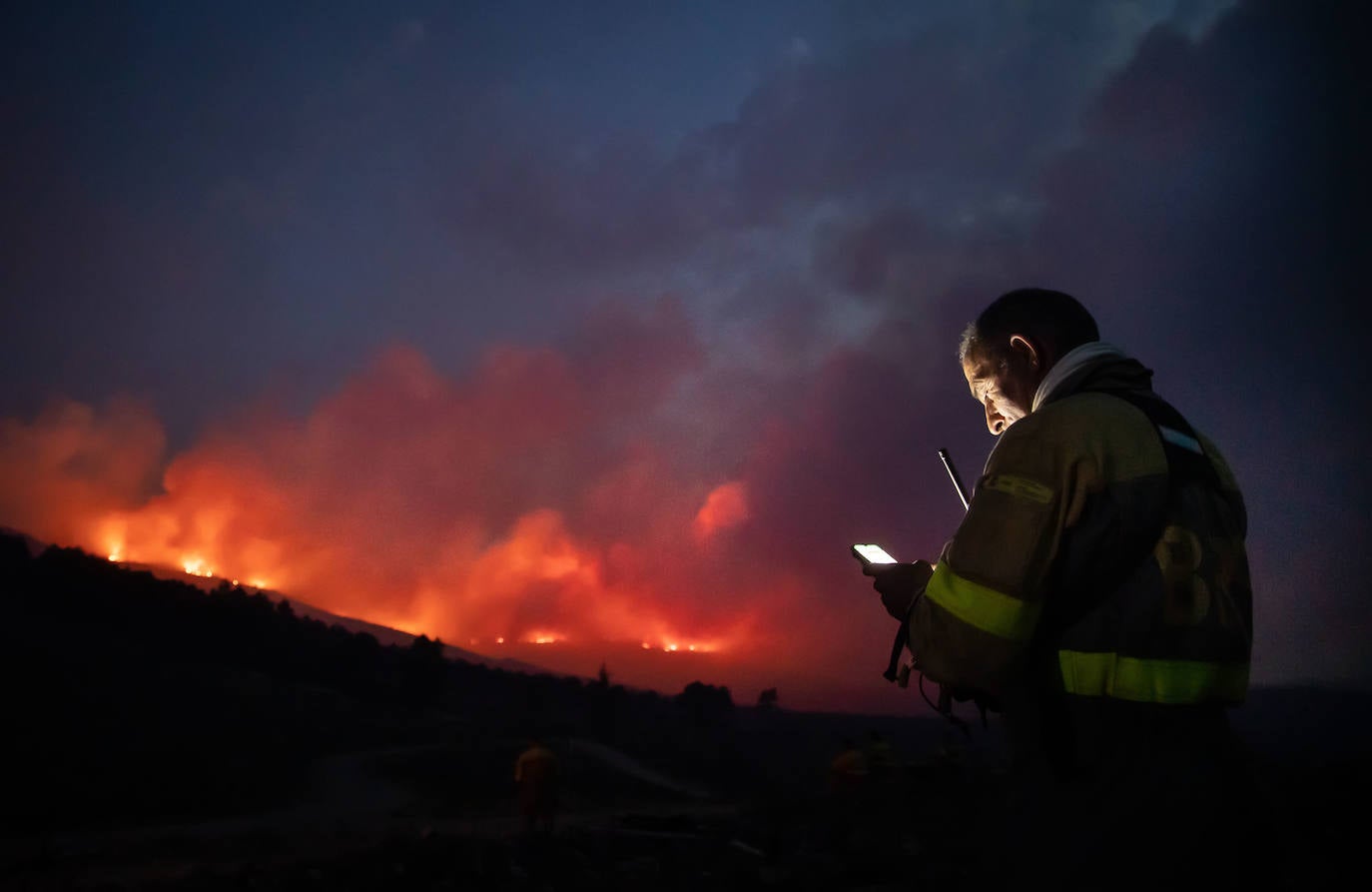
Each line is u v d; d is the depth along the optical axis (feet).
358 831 77.66
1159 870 4.29
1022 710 4.74
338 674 323.57
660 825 45.03
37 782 100.73
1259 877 4.50
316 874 40.04
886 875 27.68
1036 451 4.75
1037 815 4.58
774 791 107.86
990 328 5.85
